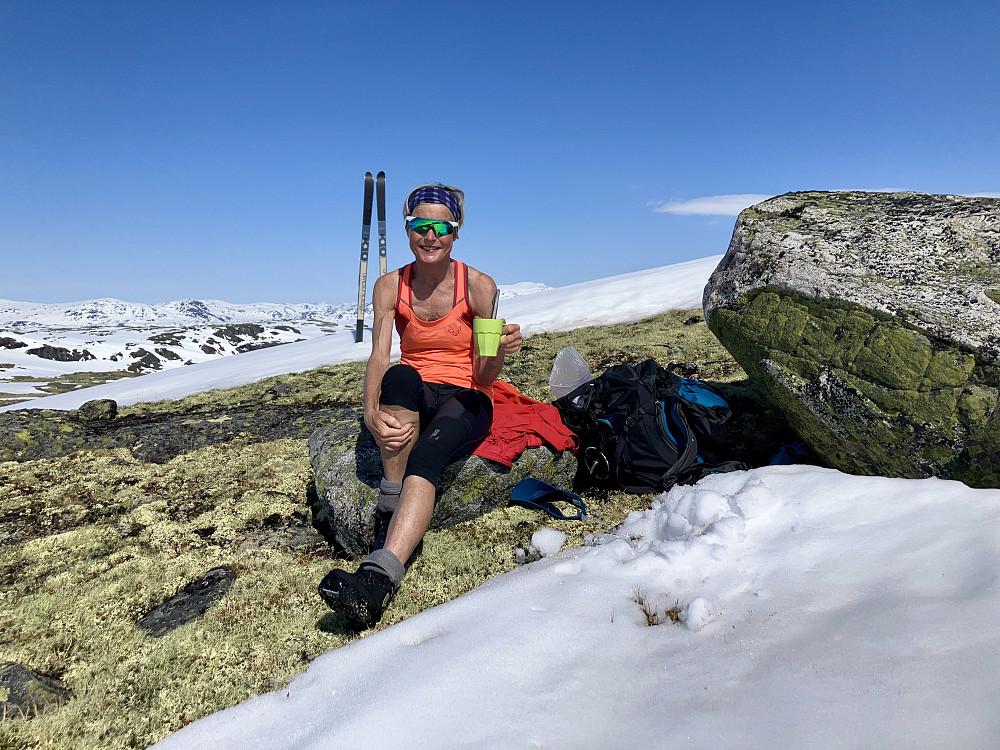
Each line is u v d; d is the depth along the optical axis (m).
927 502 3.08
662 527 3.53
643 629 2.60
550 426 4.33
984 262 3.43
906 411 3.25
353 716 2.20
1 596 3.70
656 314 12.67
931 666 1.97
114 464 6.32
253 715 2.41
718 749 1.82
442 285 3.61
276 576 3.71
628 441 4.14
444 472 3.89
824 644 2.21
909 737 1.73
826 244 3.76
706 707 2.02
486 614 2.78
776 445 4.66
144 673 2.85
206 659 2.91
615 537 3.57
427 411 3.46
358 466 4.02
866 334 3.37
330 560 3.92
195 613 3.34
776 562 2.88
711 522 3.32
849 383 3.43
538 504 4.14
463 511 4.05
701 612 2.55
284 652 2.90
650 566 3.03
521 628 2.60
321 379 10.76
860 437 3.45
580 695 2.18
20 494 5.54
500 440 4.09
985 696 1.81
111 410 8.97
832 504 3.28
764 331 3.79
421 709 2.18
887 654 2.08
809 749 1.75
